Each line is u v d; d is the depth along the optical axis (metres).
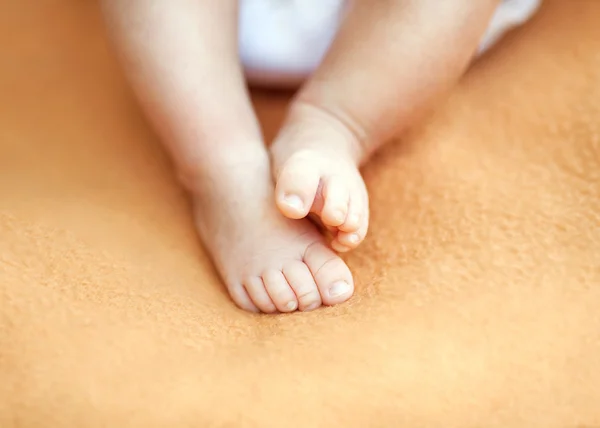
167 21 0.45
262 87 0.52
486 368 0.40
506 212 0.45
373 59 0.45
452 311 0.42
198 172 0.46
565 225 0.44
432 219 0.45
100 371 0.40
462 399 0.39
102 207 0.46
